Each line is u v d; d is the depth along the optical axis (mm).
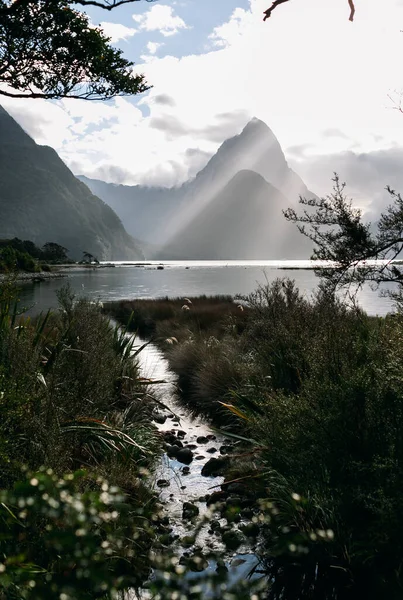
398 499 2631
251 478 4340
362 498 2918
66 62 5254
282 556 3129
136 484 4082
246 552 3324
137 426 5625
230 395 6988
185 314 17094
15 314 4535
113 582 1187
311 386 3811
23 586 1487
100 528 2379
